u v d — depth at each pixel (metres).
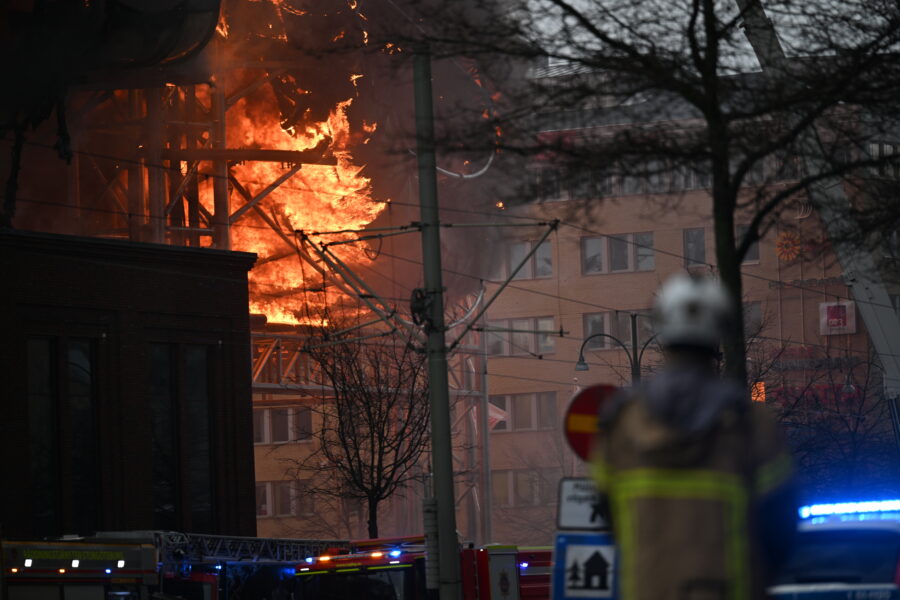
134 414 50.53
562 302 117.19
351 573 35.72
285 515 108.62
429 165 29.86
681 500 5.16
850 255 21.25
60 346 48.53
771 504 5.21
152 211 60.72
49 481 48.00
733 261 18.28
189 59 57.16
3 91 51.06
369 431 63.56
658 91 18.59
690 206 113.50
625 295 115.50
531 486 116.25
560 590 11.54
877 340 65.69
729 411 5.23
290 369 71.62
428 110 27.47
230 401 54.16
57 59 51.75
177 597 36.59
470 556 35.25
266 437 109.81
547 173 19.02
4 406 46.22
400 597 35.34
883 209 19.97
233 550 41.69
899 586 11.43
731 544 5.11
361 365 69.12
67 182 58.81
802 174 19.73
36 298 47.72
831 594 11.43
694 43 18.25
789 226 19.59
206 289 53.62
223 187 64.31
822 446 68.62
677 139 18.52
